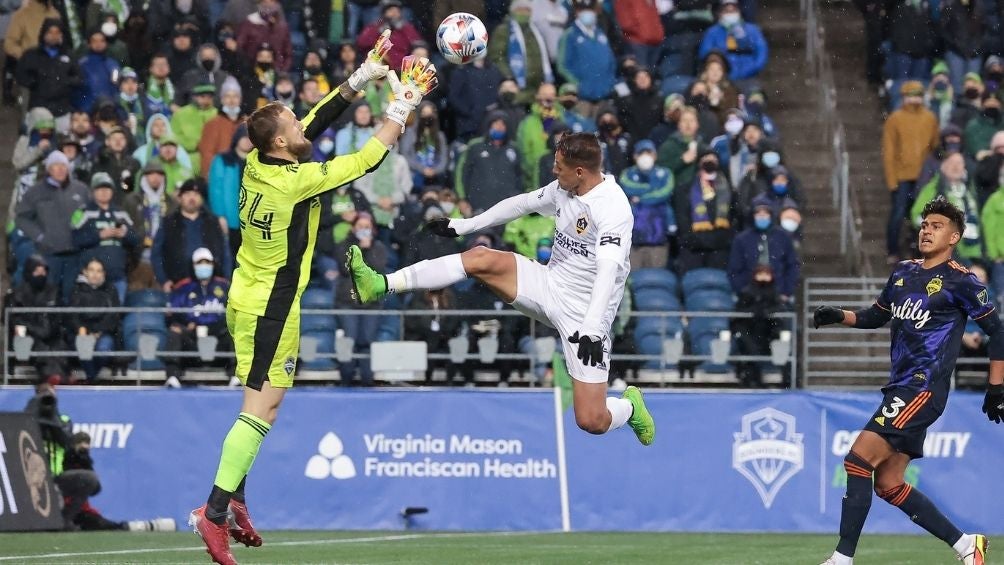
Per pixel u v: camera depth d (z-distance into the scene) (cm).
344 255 5272
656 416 4622
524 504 4591
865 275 5981
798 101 6975
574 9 6197
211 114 5775
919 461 4588
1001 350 2969
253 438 2730
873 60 6894
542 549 3797
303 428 4584
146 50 6197
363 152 2748
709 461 4606
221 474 2703
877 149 6844
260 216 2717
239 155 5494
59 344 5109
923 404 2952
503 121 5562
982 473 4575
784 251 5319
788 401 4609
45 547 3791
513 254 2927
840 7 7394
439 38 2975
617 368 5256
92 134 5738
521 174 5628
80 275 5153
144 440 4566
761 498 4588
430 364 5134
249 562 3381
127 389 4584
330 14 6400
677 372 5231
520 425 4612
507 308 5212
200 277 5184
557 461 4606
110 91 6094
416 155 5825
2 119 6562
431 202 5434
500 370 5134
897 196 5975
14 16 6512
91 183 5447
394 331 5200
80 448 4419
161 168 5588
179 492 4553
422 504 4584
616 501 4594
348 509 4572
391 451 4594
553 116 5719
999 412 2998
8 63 6538
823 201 6606
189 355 5019
